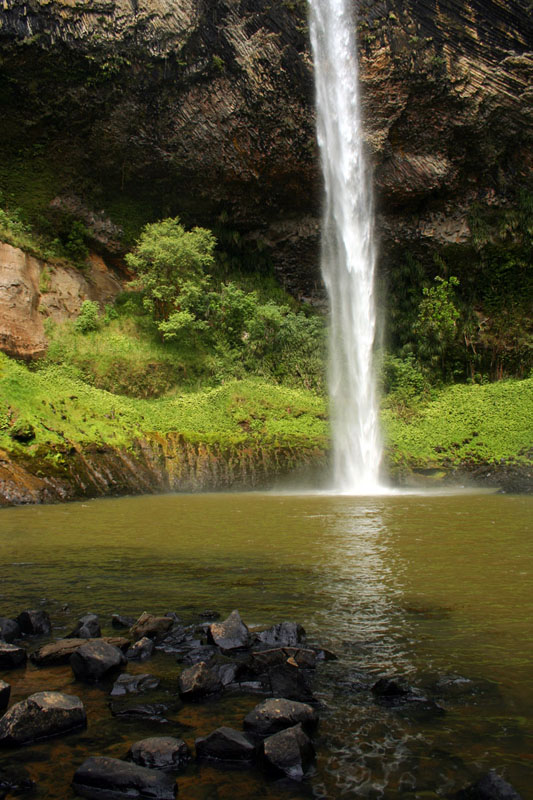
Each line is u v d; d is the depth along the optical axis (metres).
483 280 27.14
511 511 9.72
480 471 17.03
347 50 22.97
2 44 19.83
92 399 16.77
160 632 3.23
